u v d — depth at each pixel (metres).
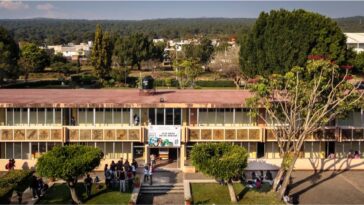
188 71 113.38
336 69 45.38
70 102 48.69
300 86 43.44
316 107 43.25
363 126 49.91
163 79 118.00
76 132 48.09
